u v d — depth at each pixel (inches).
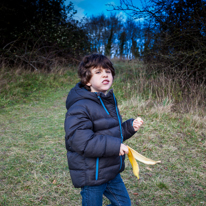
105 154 47.6
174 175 104.9
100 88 55.3
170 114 177.5
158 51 249.8
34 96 253.3
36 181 97.1
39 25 372.2
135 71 310.7
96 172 49.8
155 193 91.2
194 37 213.8
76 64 413.4
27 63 343.0
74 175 51.4
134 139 143.5
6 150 126.5
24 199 84.9
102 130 52.2
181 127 158.7
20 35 348.2
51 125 170.2
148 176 104.2
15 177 99.4
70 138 47.9
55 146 133.9
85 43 437.7
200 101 193.0
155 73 263.4
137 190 93.4
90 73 54.6
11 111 203.5
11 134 150.8
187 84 209.8
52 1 406.3
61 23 410.9
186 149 131.3
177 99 197.8
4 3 335.0
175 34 229.6
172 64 223.8
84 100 51.5
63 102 237.3
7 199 84.5
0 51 323.6
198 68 205.0
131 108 195.2
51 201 84.5
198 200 86.7
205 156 123.0
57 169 108.0
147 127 158.6
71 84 313.7
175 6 232.8
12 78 282.0
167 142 139.6
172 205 83.6
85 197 51.3
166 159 120.3
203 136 146.3
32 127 164.9
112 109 54.9
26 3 369.7
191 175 104.7
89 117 50.3
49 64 361.7
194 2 229.3
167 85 215.0
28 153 123.4
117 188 56.2
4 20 337.7
